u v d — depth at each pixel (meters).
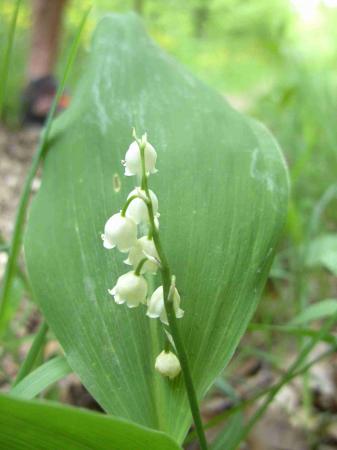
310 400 0.18
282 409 0.18
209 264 0.11
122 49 0.15
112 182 0.12
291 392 0.18
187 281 0.11
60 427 0.07
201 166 0.12
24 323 0.18
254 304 0.10
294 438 0.17
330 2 0.70
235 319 0.10
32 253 0.12
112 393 0.10
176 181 0.12
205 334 0.10
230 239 0.11
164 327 0.10
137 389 0.10
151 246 0.08
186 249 0.11
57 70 0.54
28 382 0.10
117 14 0.17
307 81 0.30
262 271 0.10
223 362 0.10
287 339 0.20
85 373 0.10
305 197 0.29
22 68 0.48
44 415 0.07
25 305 0.20
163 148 0.13
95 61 0.15
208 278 0.11
